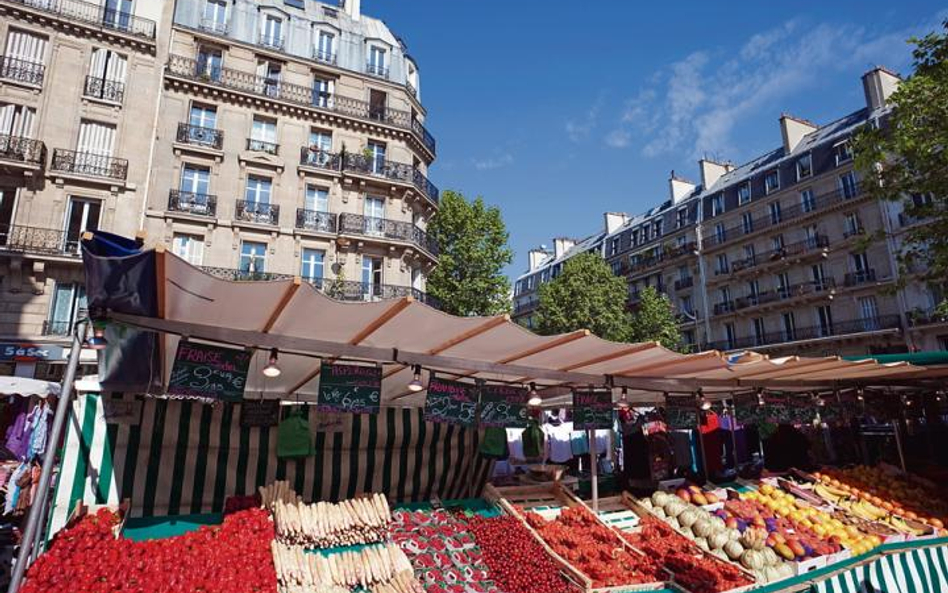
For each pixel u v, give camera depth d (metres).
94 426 5.62
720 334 41.94
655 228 50.31
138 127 22.45
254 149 25.75
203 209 23.97
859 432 12.53
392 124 29.48
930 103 12.04
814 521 8.14
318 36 29.91
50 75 21.05
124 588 4.02
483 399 6.68
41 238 19.53
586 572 5.64
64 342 19.05
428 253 29.73
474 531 6.24
